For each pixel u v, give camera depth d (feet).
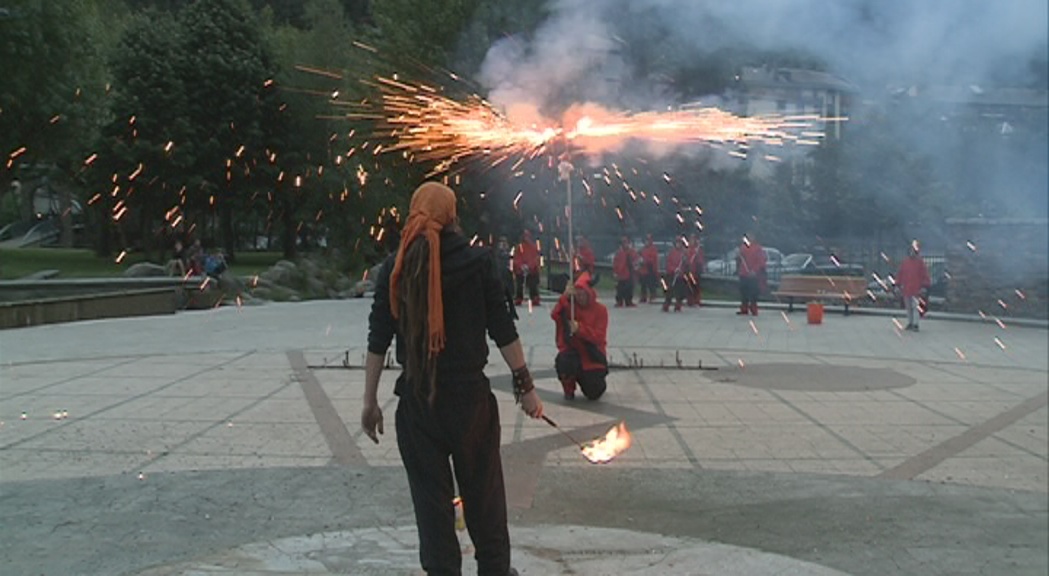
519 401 13.05
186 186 115.03
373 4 83.20
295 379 36.83
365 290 92.27
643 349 48.85
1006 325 62.85
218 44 117.39
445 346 12.14
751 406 32.71
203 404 31.53
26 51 89.66
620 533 17.42
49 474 22.61
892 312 70.54
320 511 20.17
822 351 48.67
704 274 93.81
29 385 34.88
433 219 12.34
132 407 30.83
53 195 186.91
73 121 99.30
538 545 16.63
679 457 25.53
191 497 20.93
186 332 55.21
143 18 119.75
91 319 63.52
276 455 24.90
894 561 18.19
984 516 20.97
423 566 12.32
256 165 118.01
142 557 17.06
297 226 124.67
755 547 18.76
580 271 33.22
